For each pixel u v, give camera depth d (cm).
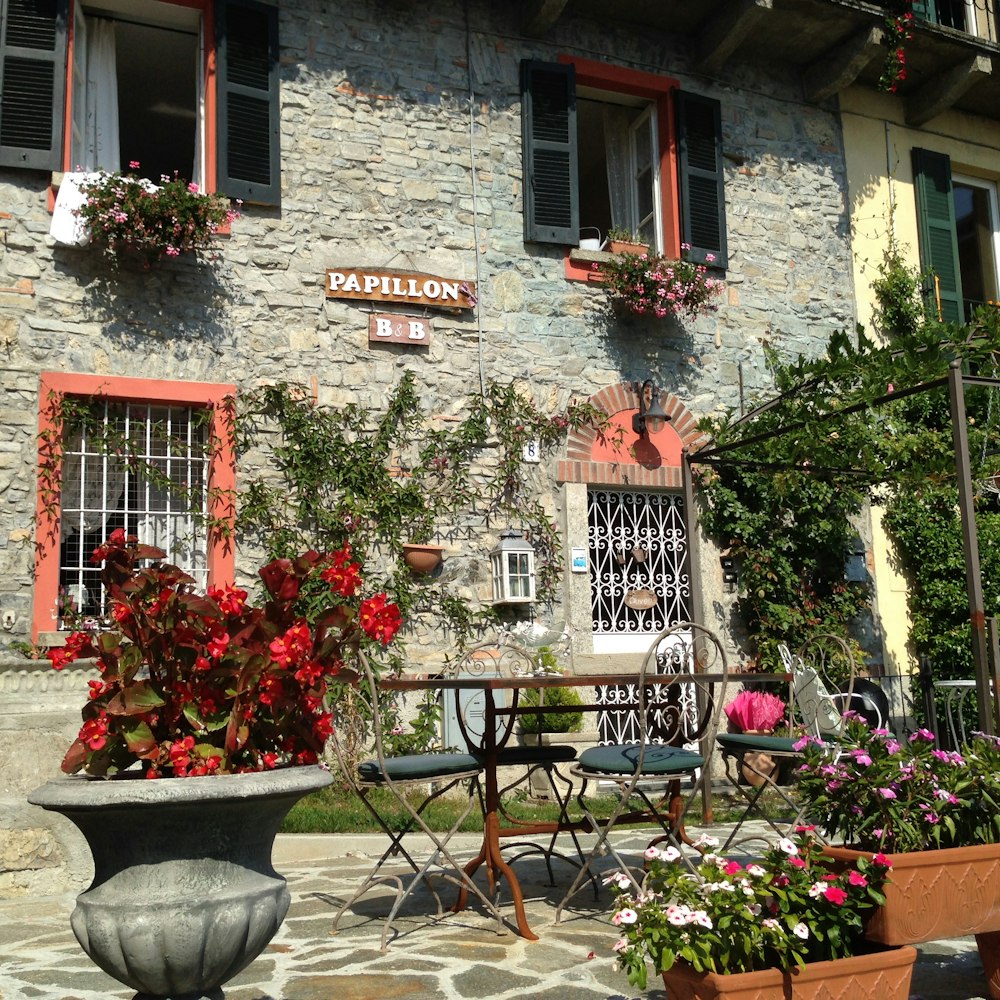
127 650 256
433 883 531
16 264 726
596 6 946
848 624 961
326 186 830
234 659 261
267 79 814
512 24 919
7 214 730
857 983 280
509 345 873
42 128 739
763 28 993
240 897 240
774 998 269
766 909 291
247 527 763
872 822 333
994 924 324
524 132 900
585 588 862
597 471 884
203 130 817
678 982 278
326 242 822
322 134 835
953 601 961
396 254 843
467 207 874
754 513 935
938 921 314
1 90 736
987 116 1158
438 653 804
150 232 741
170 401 755
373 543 796
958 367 534
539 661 806
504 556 820
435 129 874
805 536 945
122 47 895
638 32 972
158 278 763
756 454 872
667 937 270
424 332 841
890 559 994
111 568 269
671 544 927
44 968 393
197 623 262
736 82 1012
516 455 852
